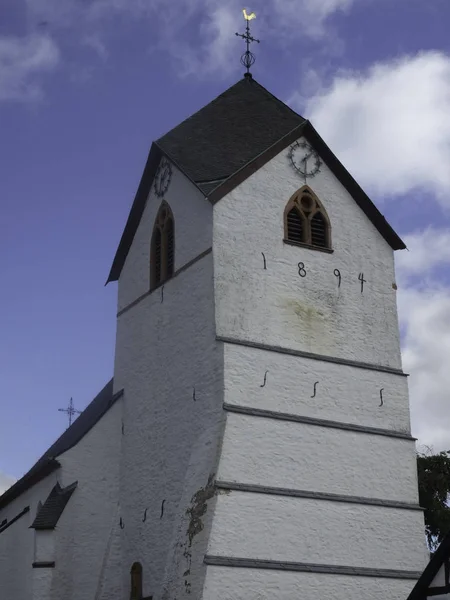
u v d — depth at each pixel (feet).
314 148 141.38
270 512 117.39
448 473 160.35
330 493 123.44
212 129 146.51
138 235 150.71
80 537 136.05
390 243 143.23
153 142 147.95
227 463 117.08
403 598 123.03
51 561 132.98
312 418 125.90
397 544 126.00
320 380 128.57
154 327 140.15
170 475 128.16
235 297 126.93
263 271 130.31
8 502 168.45
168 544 125.08
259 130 142.82
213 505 113.91
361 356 134.00
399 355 137.59
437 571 104.06
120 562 135.33
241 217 131.23
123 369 146.51
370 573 121.60
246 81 157.07
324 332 132.05
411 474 131.44
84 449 140.67
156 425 134.21
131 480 137.69
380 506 126.41
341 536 121.90
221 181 132.67
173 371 132.67
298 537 118.42
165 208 143.43
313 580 117.08
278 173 136.67
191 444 124.57
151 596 126.11
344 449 126.72
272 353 125.90
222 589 110.32
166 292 138.51
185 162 140.26
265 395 123.34
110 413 143.33
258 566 113.50
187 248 134.82
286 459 121.60
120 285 152.97
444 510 157.28
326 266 135.74
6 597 151.02
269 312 128.67
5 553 153.69
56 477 142.00
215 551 111.75
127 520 135.95
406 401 135.23
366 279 138.82
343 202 141.18
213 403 121.90
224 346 122.52
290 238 134.92
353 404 130.31
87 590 134.21
